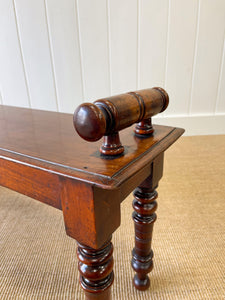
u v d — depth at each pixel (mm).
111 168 390
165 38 1851
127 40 1840
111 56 1882
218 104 2102
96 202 395
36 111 904
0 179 540
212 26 1826
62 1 1691
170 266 883
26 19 1727
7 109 949
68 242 1029
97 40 1824
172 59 1921
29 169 465
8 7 1682
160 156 617
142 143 507
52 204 463
